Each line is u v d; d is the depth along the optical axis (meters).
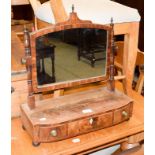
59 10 0.88
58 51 0.89
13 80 0.97
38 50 0.85
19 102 1.02
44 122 0.84
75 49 0.92
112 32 0.96
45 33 0.84
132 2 1.77
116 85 1.30
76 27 0.89
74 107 0.93
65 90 1.16
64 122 0.86
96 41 0.95
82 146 0.89
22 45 1.18
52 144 0.90
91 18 0.96
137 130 0.99
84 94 1.02
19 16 1.66
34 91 0.89
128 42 1.11
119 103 0.96
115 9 1.03
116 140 1.04
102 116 0.92
